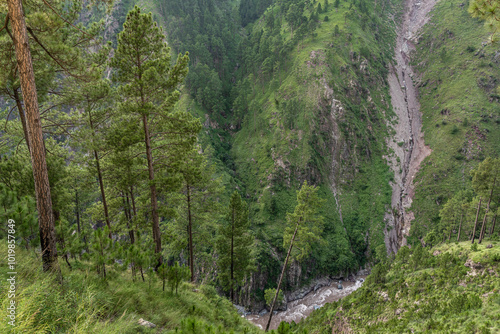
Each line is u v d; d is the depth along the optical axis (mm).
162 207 17562
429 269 37062
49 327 5176
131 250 10430
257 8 177000
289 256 27531
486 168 43250
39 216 8578
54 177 16203
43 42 10703
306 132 90625
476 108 95125
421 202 82812
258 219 73500
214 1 171875
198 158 24812
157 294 11242
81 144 16266
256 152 94125
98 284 8992
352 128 95312
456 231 64938
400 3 169625
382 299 37594
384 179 90562
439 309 27234
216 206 26938
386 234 79125
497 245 38094
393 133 102375
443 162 87562
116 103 17641
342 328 37469
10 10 8180
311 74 102938
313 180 84938
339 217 81562
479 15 7977
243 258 28125
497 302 23234
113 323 6934
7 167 14258
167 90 16453
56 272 7891
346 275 67250
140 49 15133
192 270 26141
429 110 108375
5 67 11039
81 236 10500
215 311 13492
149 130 17422
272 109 101688
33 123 8641
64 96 15945
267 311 54312
